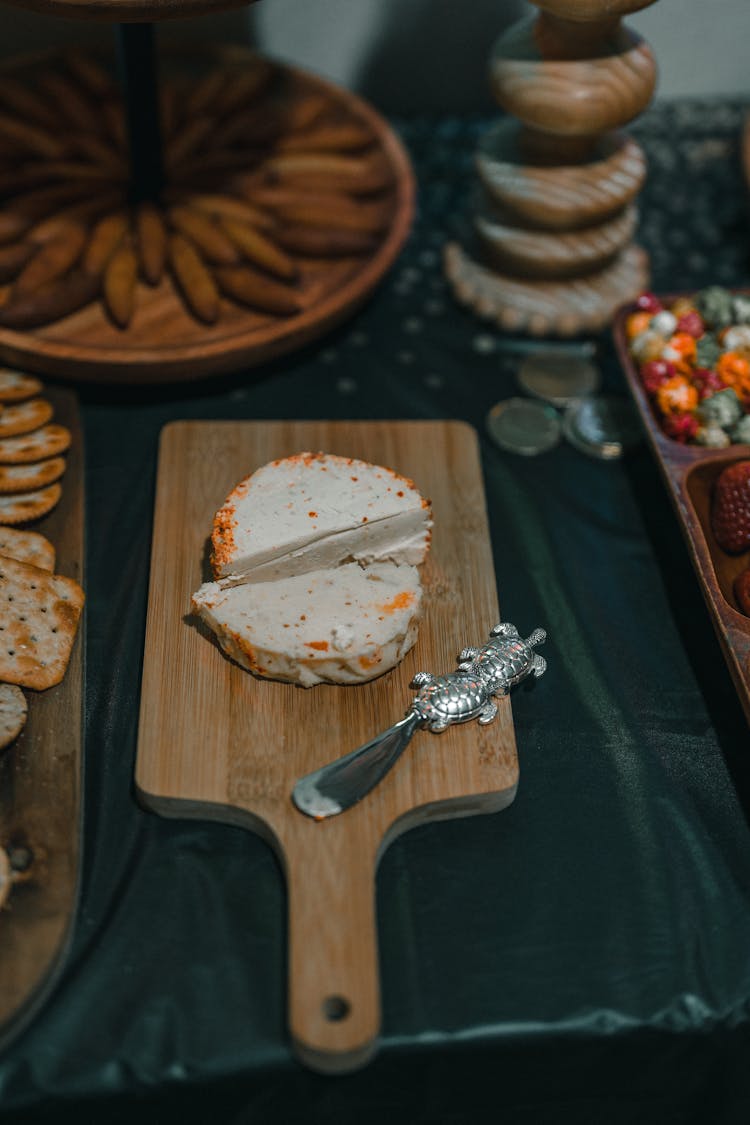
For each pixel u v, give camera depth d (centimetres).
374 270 141
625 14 124
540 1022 95
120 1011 94
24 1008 91
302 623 109
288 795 103
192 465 128
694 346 128
